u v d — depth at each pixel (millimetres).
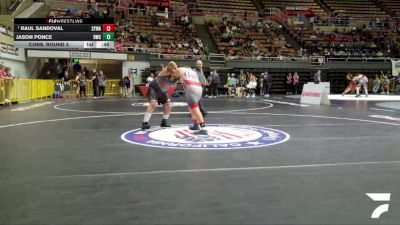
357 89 24203
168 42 30703
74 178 4668
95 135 7984
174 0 36875
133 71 26984
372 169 5180
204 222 3283
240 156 5926
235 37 34094
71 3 29578
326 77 31859
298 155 6055
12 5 23922
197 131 8242
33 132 8445
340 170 5117
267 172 4980
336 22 38844
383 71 32719
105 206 3668
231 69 29703
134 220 3320
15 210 3557
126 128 9055
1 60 19641
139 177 4711
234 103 18266
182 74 8211
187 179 4613
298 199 3900
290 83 30375
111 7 31031
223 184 4410
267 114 12664
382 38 37062
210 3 39000
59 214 3457
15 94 17125
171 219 3346
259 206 3686
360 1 43688
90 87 25562
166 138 7543
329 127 9477
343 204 3754
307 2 42531
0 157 5848
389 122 10586
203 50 31062
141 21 32188
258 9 40656
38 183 4445
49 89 22984
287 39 35969
